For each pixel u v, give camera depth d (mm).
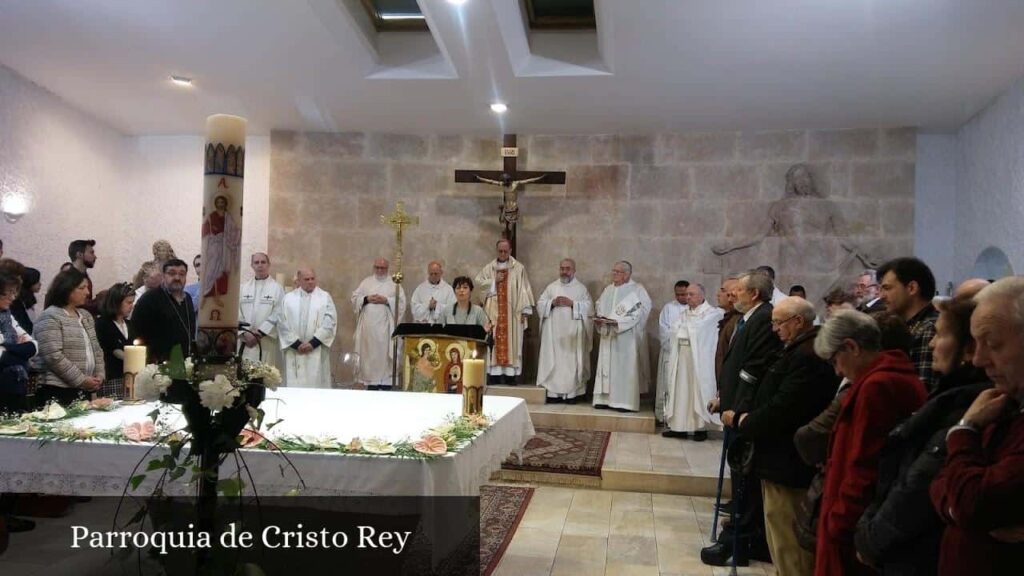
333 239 9438
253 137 9758
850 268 8562
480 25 6648
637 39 6496
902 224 8492
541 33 7441
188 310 5281
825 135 8680
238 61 7332
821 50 6523
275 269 9461
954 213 8539
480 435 3199
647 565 4207
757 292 4090
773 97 7691
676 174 9023
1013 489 1534
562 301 8609
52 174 8273
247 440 2730
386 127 9211
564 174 8844
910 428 2014
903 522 1913
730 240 8875
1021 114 6746
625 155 9133
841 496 2443
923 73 6875
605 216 9164
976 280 2619
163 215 9727
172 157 9727
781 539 3246
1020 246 6750
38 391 4512
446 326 4883
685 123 8641
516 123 8883
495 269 8875
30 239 7961
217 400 2039
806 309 3328
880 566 2059
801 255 8672
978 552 1658
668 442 7176
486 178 8867
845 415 2533
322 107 8547
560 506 5395
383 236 9438
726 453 4410
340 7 6508
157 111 8781
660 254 9031
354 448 2734
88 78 7797
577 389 8625
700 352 7195
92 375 4680
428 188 9430
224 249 2164
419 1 6367
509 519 5016
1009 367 1659
